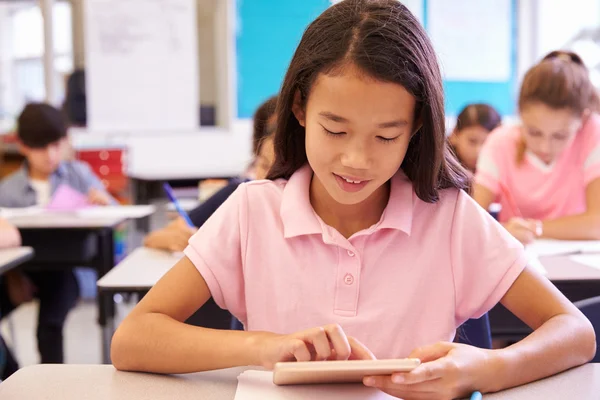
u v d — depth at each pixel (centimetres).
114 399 74
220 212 97
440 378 72
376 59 74
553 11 491
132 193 423
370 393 73
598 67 457
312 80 79
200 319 141
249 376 79
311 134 80
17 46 459
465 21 492
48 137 288
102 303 181
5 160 399
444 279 94
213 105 479
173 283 91
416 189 92
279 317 93
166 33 462
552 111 179
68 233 244
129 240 397
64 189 278
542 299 90
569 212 202
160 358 81
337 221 94
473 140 240
